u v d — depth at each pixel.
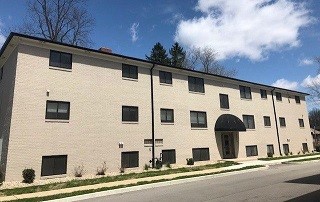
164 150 22.81
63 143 17.66
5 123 17.41
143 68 23.03
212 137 26.61
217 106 27.88
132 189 13.33
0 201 11.03
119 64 21.55
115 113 20.47
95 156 18.86
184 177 16.20
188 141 24.56
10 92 17.33
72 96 18.59
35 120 16.81
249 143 30.06
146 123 22.09
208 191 11.76
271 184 12.77
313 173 16.23
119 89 21.08
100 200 11.20
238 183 13.66
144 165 21.20
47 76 17.77
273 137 33.19
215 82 28.42
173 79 24.91
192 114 25.61
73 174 17.69
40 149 16.69
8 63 19.11
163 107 23.48
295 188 11.34
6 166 15.49
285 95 37.06
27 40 17.25
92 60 20.11
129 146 20.72
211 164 23.03
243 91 31.31
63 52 18.84
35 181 15.74
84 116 18.88
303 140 37.84
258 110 32.28
